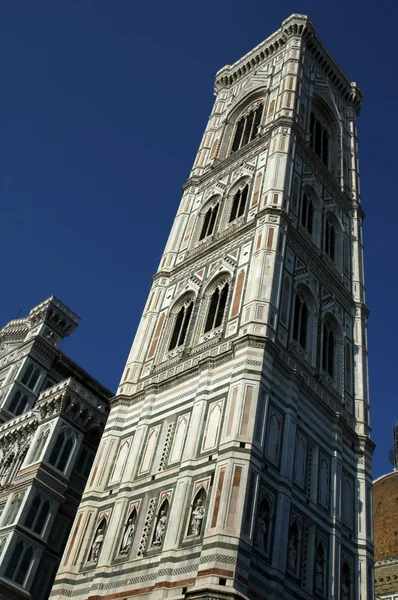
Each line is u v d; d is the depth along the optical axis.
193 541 27.36
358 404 40.69
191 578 26.06
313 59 66.56
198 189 56.66
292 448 32.25
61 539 41.75
